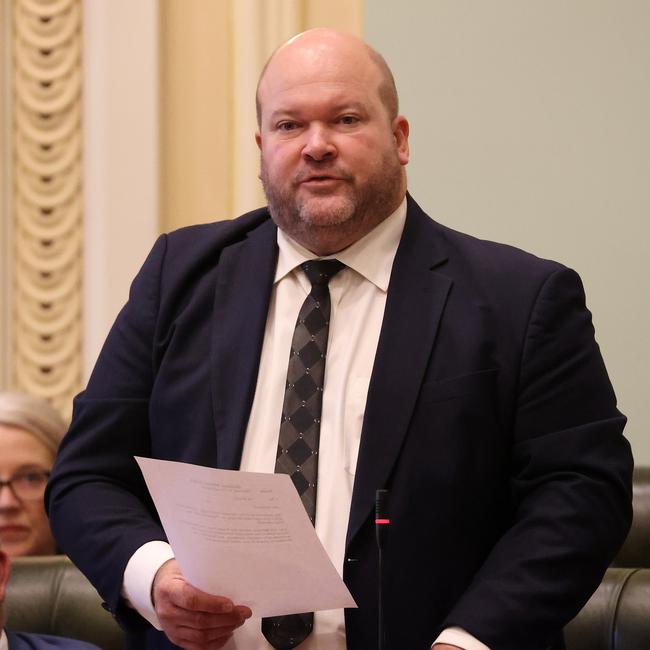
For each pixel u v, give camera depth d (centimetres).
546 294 514
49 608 638
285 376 518
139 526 504
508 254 534
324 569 450
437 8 855
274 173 523
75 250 895
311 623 488
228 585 461
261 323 529
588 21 837
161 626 478
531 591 462
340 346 522
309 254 539
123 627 503
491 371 501
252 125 880
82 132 899
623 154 824
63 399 890
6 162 899
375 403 500
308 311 529
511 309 512
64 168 898
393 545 484
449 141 846
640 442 803
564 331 510
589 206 826
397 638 479
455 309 517
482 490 496
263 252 548
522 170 835
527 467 496
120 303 884
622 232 820
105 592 498
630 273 817
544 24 842
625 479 494
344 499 496
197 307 541
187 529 453
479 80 846
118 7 894
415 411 499
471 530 494
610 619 589
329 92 518
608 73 831
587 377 506
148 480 453
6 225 897
